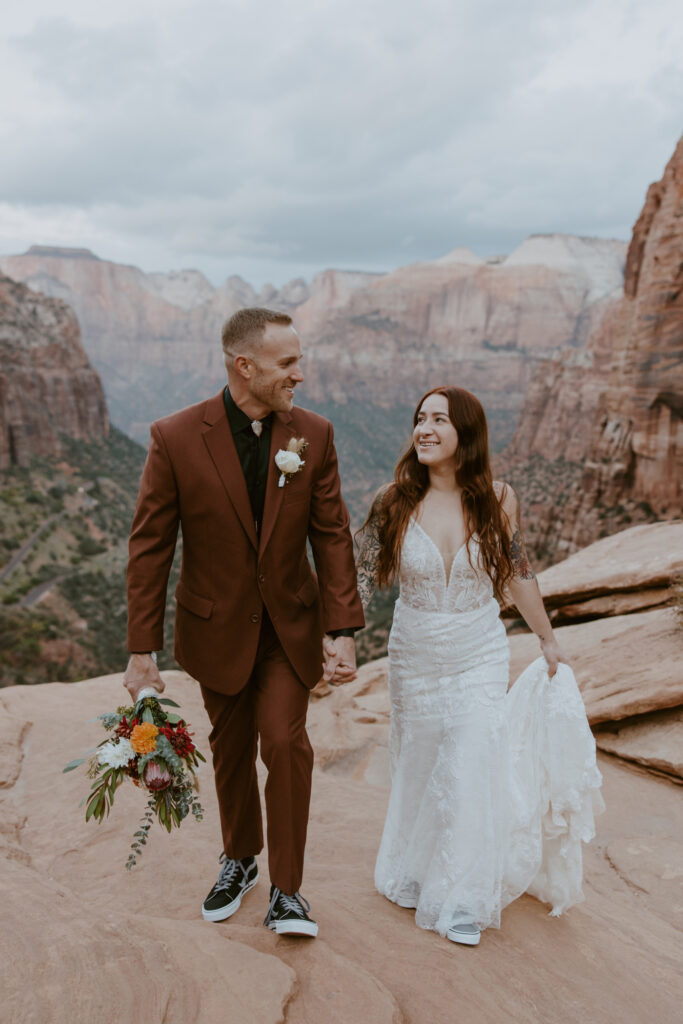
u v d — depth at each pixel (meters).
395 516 3.22
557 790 3.33
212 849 3.83
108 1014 2.08
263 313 2.70
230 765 3.12
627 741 6.00
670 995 2.99
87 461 115.00
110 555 88.56
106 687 6.11
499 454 121.00
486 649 3.20
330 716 6.75
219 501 2.79
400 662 3.29
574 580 7.75
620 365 55.34
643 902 4.02
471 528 3.13
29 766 4.77
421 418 3.17
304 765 2.86
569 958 3.10
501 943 3.10
